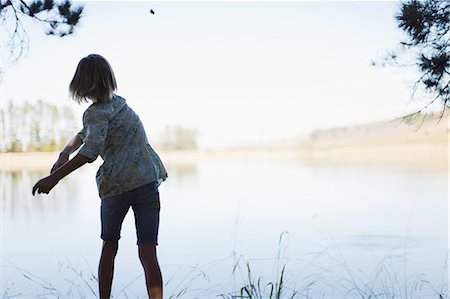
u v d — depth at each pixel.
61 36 3.38
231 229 7.10
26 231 7.24
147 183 2.49
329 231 6.75
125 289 3.89
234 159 30.92
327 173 18.27
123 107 2.51
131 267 4.66
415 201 10.09
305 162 26.34
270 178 16.55
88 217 8.65
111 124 2.44
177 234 6.77
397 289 3.71
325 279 4.05
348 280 3.96
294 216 8.41
